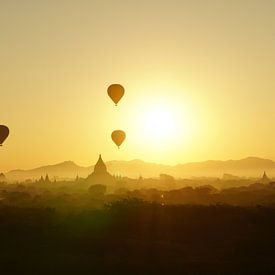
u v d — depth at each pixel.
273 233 62.41
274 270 40.66
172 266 42.16
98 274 39.38
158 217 72.38
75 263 43.41
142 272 40.06
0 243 53.75
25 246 52.22
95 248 51.47
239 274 39.28
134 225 67.69
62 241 55.69
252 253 48.69
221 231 64.31
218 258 46.16
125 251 49.84
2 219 74.62
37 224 69.38
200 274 39.25
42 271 40.25
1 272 39.97
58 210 86.75
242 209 77.81
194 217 72.25
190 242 56.50
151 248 51.62
